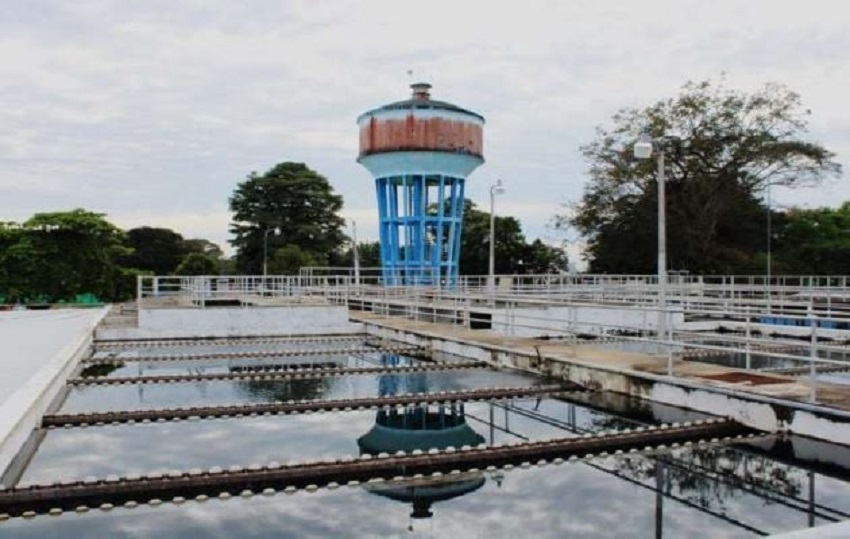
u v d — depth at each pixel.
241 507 7.60
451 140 35.06
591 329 23.22
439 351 19.92
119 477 8.20
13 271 43.97
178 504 7.70
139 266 73.38
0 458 8.42
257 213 66.75
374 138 35.72
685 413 11.61
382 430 11.07
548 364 15.39
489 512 7.42
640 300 23.94
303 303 27.38
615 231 45.19
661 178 15.12
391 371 16.59
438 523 7.11
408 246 36.09
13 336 23.31
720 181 42.59
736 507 7.59
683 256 44.41
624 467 9.08
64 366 14.83
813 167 42.41
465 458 9.22
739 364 17.08
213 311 24.19
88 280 45.84
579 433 10.61
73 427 11.31
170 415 11.95
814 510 7.47
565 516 7.33
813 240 49.53
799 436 9.93
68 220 44.97
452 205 36.53
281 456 9.47
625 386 13.19
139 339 23.48
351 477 8.65
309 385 14.99
